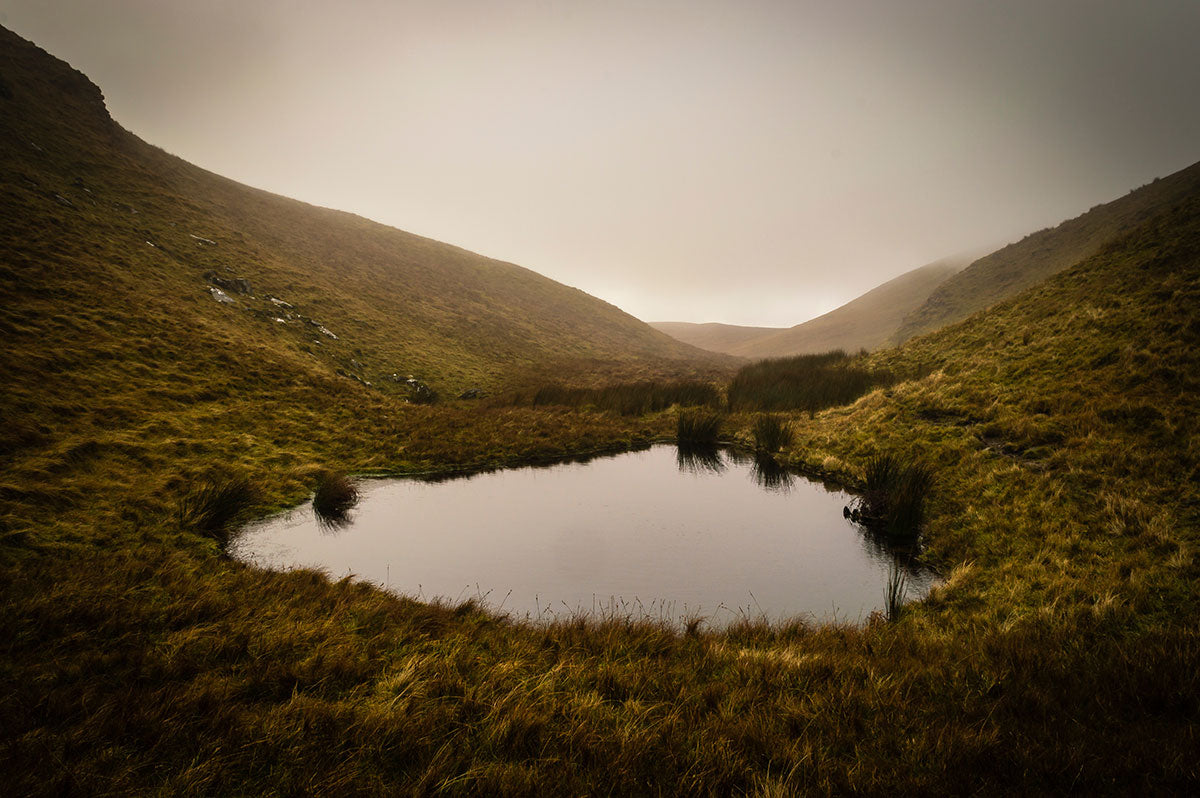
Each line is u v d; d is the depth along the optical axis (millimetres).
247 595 7703
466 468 18172
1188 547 7844
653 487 16266
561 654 6426
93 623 6336
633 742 4309
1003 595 8078
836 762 4020
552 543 11688
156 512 10969
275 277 36031
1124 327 15078
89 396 14859
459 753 4242
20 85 36719
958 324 28438
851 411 21219
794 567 10422
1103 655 5562
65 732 4242
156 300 22969
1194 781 3379
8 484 9867
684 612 8656
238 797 3736
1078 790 3535
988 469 12469
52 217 25312
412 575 9984
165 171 43344
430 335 42250
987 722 4414
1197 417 10547
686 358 70188
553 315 69500
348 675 5668
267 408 18750
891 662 6023
